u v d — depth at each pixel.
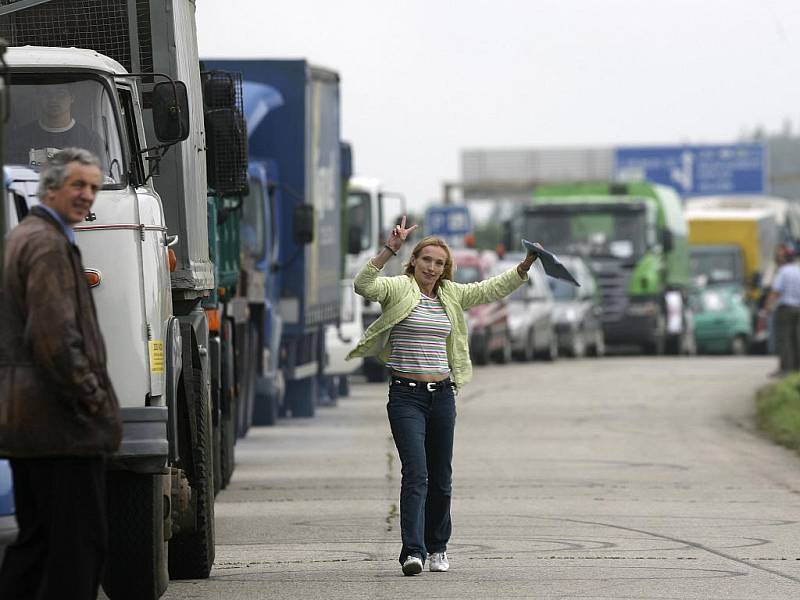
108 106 23.88
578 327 111.88
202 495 26.08
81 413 18.20
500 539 30.53
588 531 31.66
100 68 23.94
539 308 104.69
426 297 26.38
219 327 37.03
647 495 37.56
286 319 56.25
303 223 54.56
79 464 18.58
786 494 37.81
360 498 37.09
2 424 18.09
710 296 126.12
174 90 24.33
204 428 26.42
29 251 18.05
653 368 96.31
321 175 59.72
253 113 53.75
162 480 23.00
